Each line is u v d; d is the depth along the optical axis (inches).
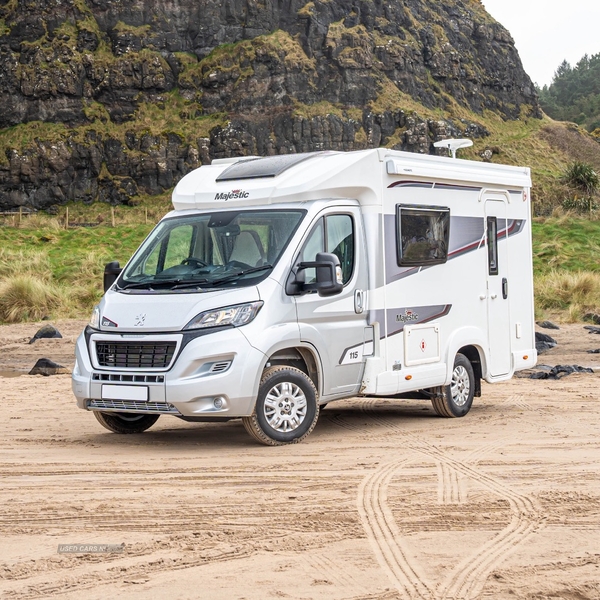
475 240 437.7
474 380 440.8
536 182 2165.4
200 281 346.0
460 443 352.5
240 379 327.6
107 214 1814.7
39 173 1854.1
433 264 410.6
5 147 1860.2
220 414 327.3
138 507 251.0
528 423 404.8
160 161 1905.8
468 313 432.1
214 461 315.9
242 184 375.6
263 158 394.6
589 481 282.8
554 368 593.6
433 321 410.3
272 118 1958.7
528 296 476.7
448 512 244.8
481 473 294.2
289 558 205.2
